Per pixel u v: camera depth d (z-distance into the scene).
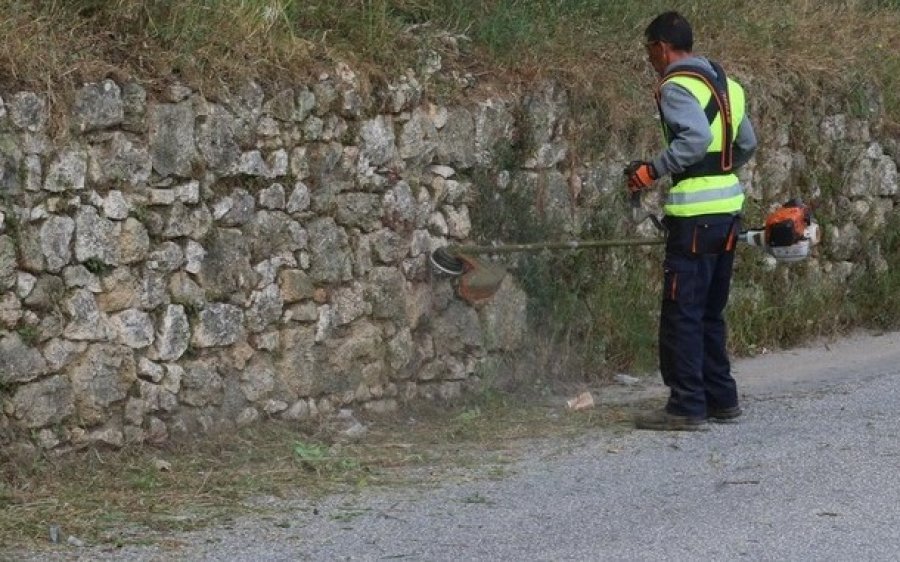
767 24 24.39
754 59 23.11
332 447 15.47
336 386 16.58
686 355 16.41
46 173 13.91
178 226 15.00
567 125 19.39
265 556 11.61
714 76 16.25
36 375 13.88
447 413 17.48
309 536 12.20
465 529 12.40
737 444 15.70
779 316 22.66
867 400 18.11
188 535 12.22
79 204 14.17
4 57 13.77
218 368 15.40
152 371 14.79
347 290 16.70
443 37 18.56
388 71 17.28
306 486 13.93
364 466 14.77
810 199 23.31
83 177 14.20
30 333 13.83
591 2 21.80
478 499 13.41
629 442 15.92
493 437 16.27
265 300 15.85
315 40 16.98
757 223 22.38
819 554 11.64
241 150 15.60
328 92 16.45
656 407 17.89
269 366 15.91
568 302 19.25
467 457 15.24
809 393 18.72
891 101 24.91
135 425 14.66
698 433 16.34
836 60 24.44
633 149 20.33
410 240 17.41
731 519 12.66
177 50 15.23
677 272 16.38
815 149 23.38
